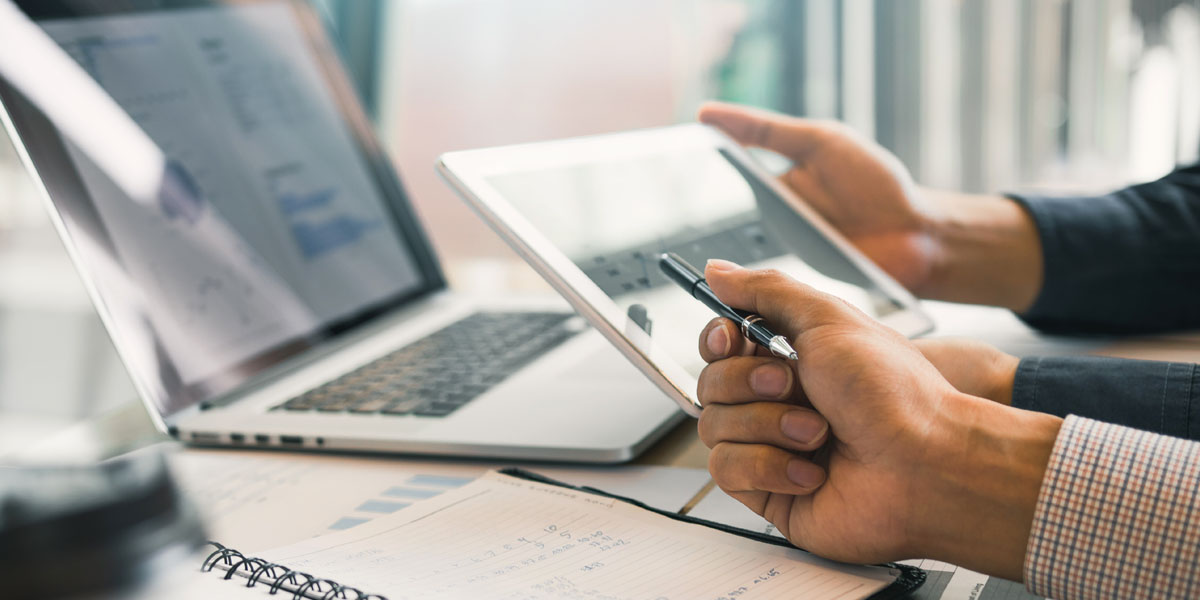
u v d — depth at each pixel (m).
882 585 0.38
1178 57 1.69
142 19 0.79
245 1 0.92
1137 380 0.50
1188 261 0.77
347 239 0.92
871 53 1.67
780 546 0.42
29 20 0.67
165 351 0.66
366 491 0.52
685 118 1.79
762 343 0.43
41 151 0.63
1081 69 1.69
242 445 0.62
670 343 0.50
